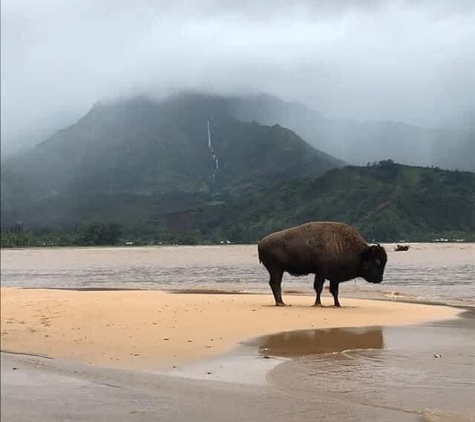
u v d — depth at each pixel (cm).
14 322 1859
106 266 6612
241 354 1324
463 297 2542
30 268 6562
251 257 7894
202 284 3644
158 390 1046
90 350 1436
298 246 2155
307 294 2788
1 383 1133
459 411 861
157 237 16362
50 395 1034
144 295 2622
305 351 1334
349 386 1014
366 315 1880
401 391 973
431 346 1361
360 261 2127
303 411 888
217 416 886
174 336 1564
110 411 937
